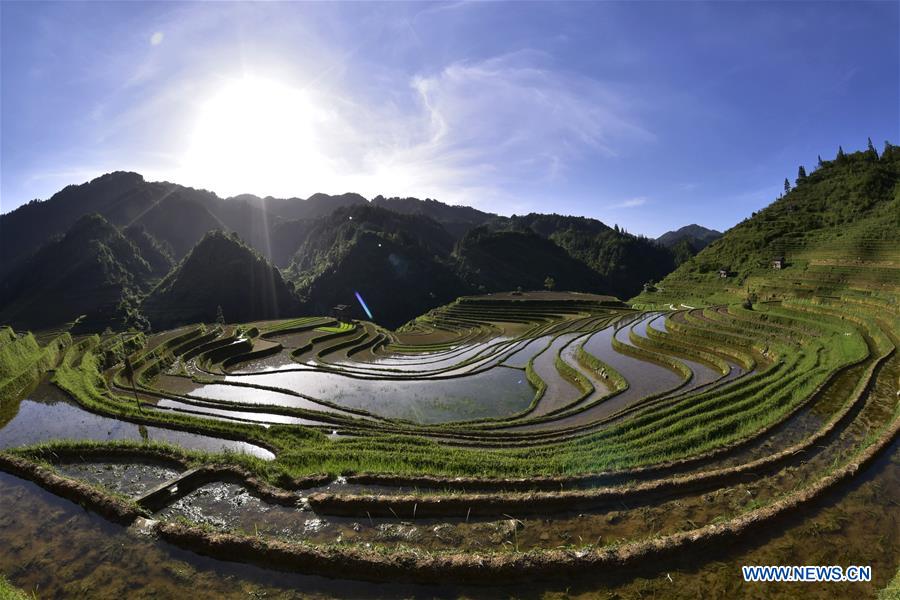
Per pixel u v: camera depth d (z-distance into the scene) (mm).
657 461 18828
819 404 24281
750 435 20750
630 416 29469
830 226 100875
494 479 16219
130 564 11719
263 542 11695
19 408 31984
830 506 13016
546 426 29750
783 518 12398
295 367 53125
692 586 10234
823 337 41094
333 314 139875
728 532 11547
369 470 17562
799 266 78312
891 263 60844
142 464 18359
